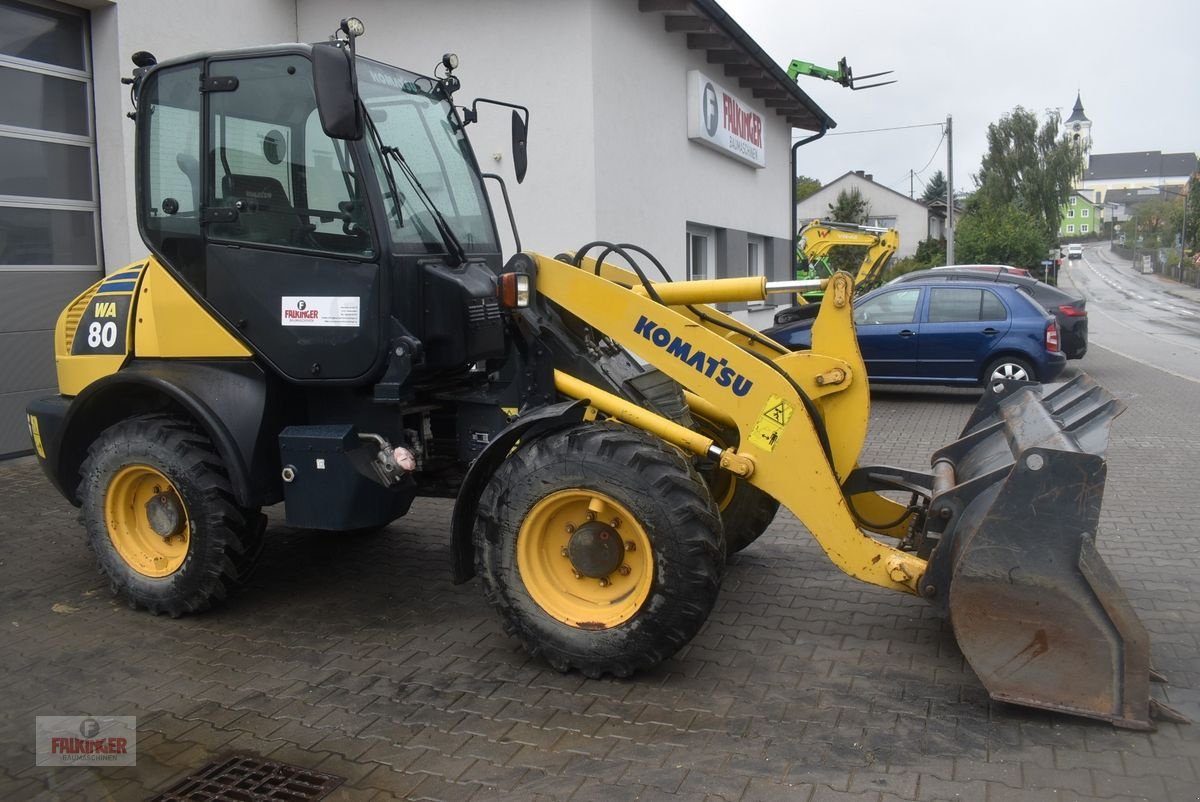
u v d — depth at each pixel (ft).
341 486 14.97
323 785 11.24
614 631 13.32
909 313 41.24
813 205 215.72
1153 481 25.58
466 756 11.82
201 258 15.90
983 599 12.22
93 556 19.85
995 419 16.60
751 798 10.71
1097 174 615.57
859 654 14.55
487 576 14.08
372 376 15.01
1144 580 17.54
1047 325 39.22
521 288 14.75
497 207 35.35
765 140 58.23
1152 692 13.08
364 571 18.93
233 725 12.73
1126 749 11.57
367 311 14.85
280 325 15.40
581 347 15.47
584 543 13.55
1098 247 431.02
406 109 16.52
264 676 14.23
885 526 16.35
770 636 15.30
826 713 12.66
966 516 13.10
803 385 14.82
